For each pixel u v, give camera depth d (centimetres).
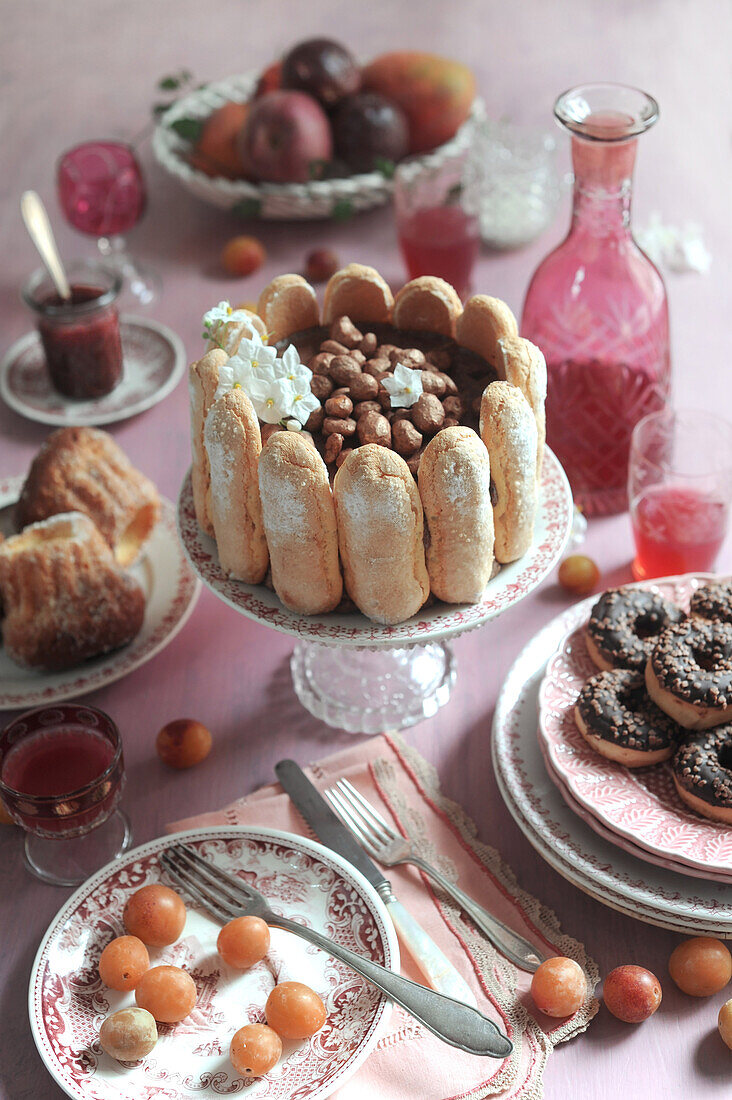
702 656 112
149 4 193
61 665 121
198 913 109
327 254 150
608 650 115
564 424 129
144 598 124
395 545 105
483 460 105
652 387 128
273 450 105
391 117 153
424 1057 104
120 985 105
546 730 112
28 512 127
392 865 111
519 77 172
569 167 161
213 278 153
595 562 129
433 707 120
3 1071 105
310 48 152
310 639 108
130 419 141
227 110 155
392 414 110
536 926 109
